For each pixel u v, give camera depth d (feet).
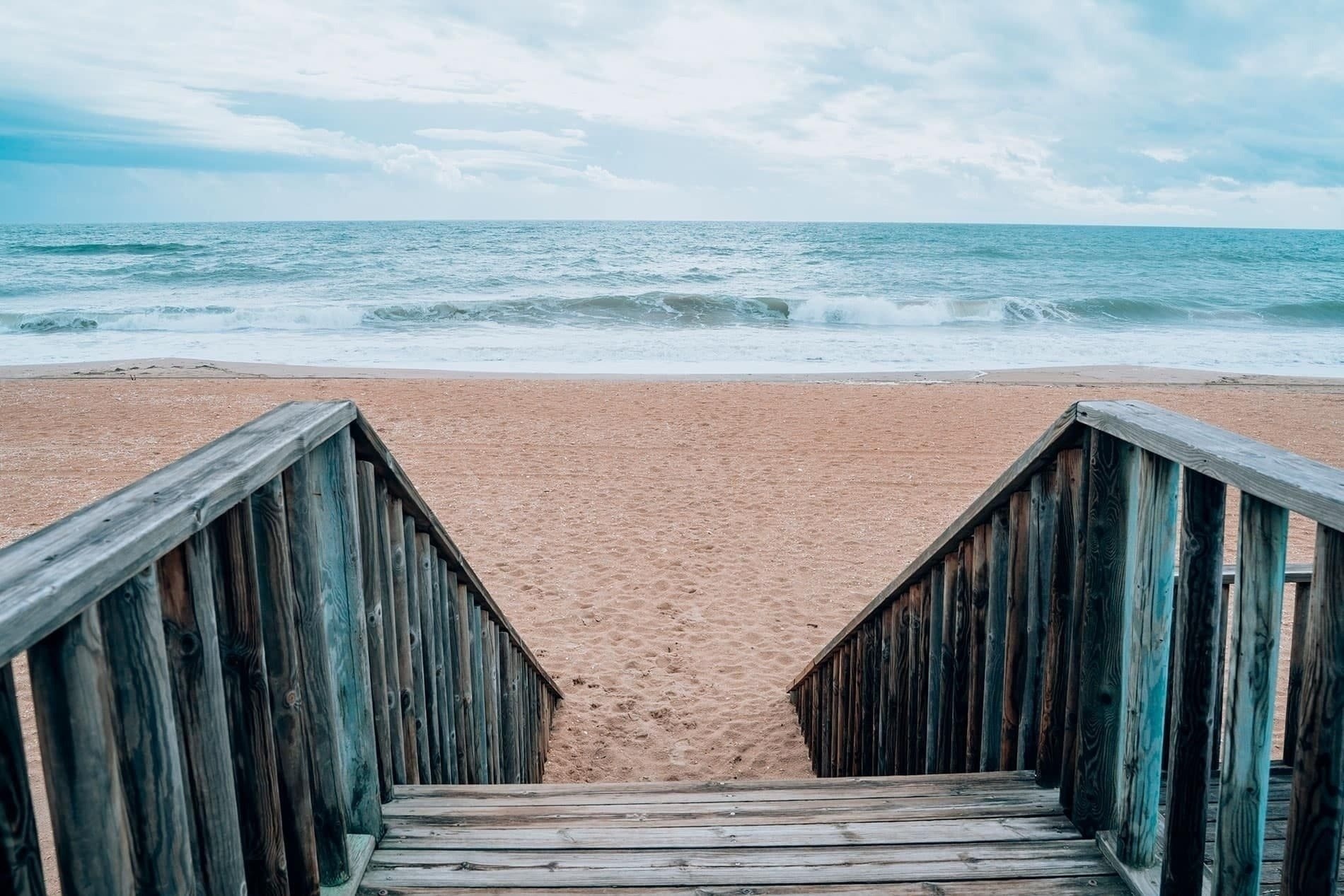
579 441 40.22
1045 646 8.95
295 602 6.64
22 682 17.70
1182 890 6.57
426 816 8.52
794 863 7.72
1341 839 5.14
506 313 90.07
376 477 8.45
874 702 14.32
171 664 4.77
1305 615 9.85
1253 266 176.14
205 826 4.97
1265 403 49.26
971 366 64.18
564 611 23.54
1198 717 6.29
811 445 39.91
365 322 85.20
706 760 17.52
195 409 45.03
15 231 365.81
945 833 8.18
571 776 16.88
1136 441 6.68
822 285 129.80
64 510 29.30
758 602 24.30
